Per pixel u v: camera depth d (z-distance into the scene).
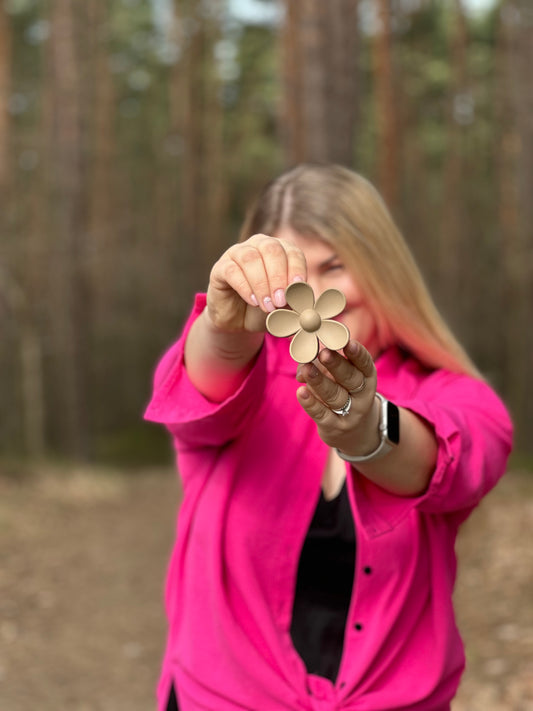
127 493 10.25
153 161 28.28
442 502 1.10
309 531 1.29
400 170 17.78
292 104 10.31
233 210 26.81
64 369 13.72
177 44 22.12
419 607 1.29
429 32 22.89
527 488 7.29
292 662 1.26
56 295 14.05
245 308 1.05
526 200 10.42
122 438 18.91
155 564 6.80
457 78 20.91
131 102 29.16
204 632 1.30
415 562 1.27
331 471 1.33
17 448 11.95
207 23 23.42
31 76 23.83
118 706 3.98
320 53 7.18
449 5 22.09
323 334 0.92
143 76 28.50
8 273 12.46
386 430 1.02
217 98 24.03
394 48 18.09
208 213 23.81
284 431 1.32
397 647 1.27
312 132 7.20
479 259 21.16
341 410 0.97
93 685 4.22
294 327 0.92
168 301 20.14
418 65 22.78
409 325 1.39
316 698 1.25
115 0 26.64
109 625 5.20
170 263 21.28
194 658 1.30
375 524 1.10
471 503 1.18
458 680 1.35
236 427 1.27
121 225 21.69
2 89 14.72
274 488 1.30
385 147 17.44
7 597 5.54
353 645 1.26
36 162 20.38
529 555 5.21
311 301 0.93
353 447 1.02
